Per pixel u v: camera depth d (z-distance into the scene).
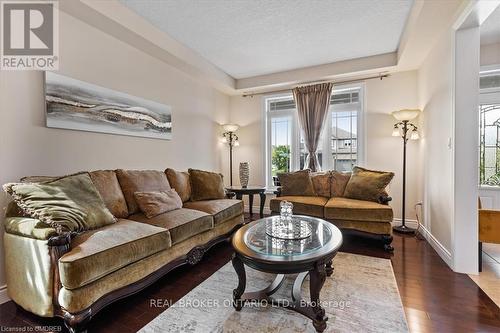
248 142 5.18
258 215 4.77
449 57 2.54
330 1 2.53
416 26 2.62
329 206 3.23
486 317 1.67
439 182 2.86
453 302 1.85
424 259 2.67
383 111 4.10
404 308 1.78
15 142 2.06
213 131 4.81
